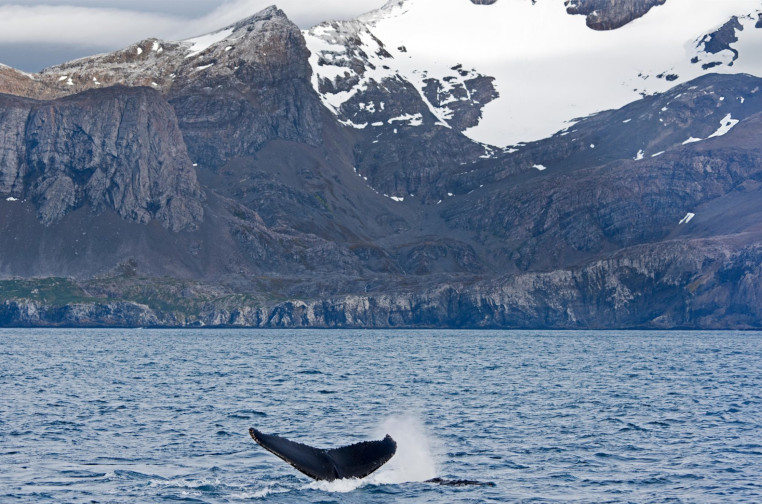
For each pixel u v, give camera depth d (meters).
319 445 106.81
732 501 79.62
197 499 79.38
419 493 81.44
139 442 106.44
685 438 111.06
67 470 90.44
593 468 92.94
